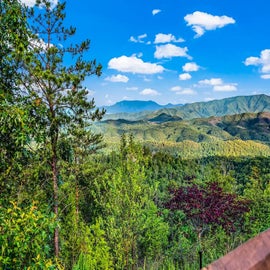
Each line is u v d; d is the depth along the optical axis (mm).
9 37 6145
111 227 16547
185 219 18625
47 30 15531
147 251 19094
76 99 14688
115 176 16609
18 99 7199
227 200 18375
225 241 20484
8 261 4121
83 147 18797
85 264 16953
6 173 6031
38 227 4355
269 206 23516
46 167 14391
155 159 82250
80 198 24172
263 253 924
